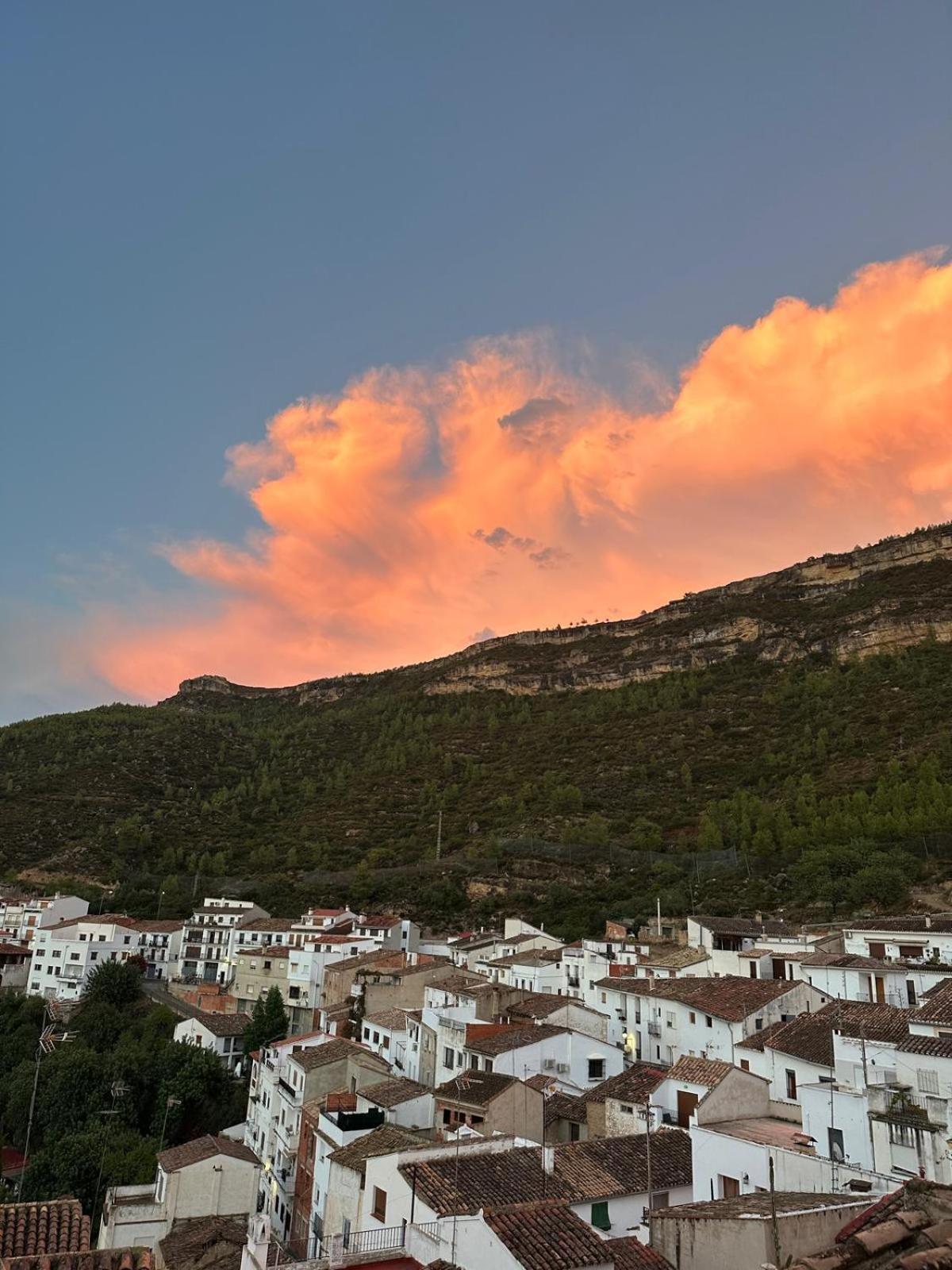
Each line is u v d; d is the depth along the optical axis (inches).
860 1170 1419.8
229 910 6127.0
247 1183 2434.8
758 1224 1014.4
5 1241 1192.2
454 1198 1424.7
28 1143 3398.1
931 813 5324.8
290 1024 4498.0
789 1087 2073.1
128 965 5103.3
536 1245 1081.4
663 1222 1127.0
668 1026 2824.8
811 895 4852.4
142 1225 2319.1
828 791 6609.3
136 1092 3644.2
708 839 6176.2
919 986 2691.9
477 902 5979.3
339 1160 1836.9
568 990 3703.3
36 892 6540.4
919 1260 557.9
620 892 5654.5
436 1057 2832.2
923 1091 1627.7
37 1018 4734.3
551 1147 1707.7
